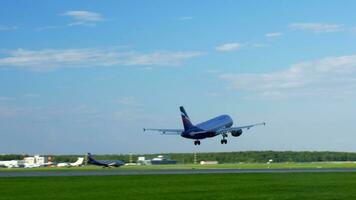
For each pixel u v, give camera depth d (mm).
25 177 102125
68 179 92938
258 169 150000
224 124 163375
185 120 156125
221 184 76062
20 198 55406
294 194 57812
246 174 109688
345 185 71375
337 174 105875
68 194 59719
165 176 102562
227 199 52781
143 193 60250
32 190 66188
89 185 75000
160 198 54031
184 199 52875
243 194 58312
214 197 54938
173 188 68062
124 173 122000
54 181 86500
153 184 76750
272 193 59375
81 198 54812
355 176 96750
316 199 52094
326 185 71812
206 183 78562
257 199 52594
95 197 55750
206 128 157250
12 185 76500
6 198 55469
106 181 85375
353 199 51938
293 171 126188
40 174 119188
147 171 138875
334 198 52938
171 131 159625
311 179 87500
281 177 95125
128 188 68438
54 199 54031
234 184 75812
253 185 73125
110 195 57906
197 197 55000
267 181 82688
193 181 84125
